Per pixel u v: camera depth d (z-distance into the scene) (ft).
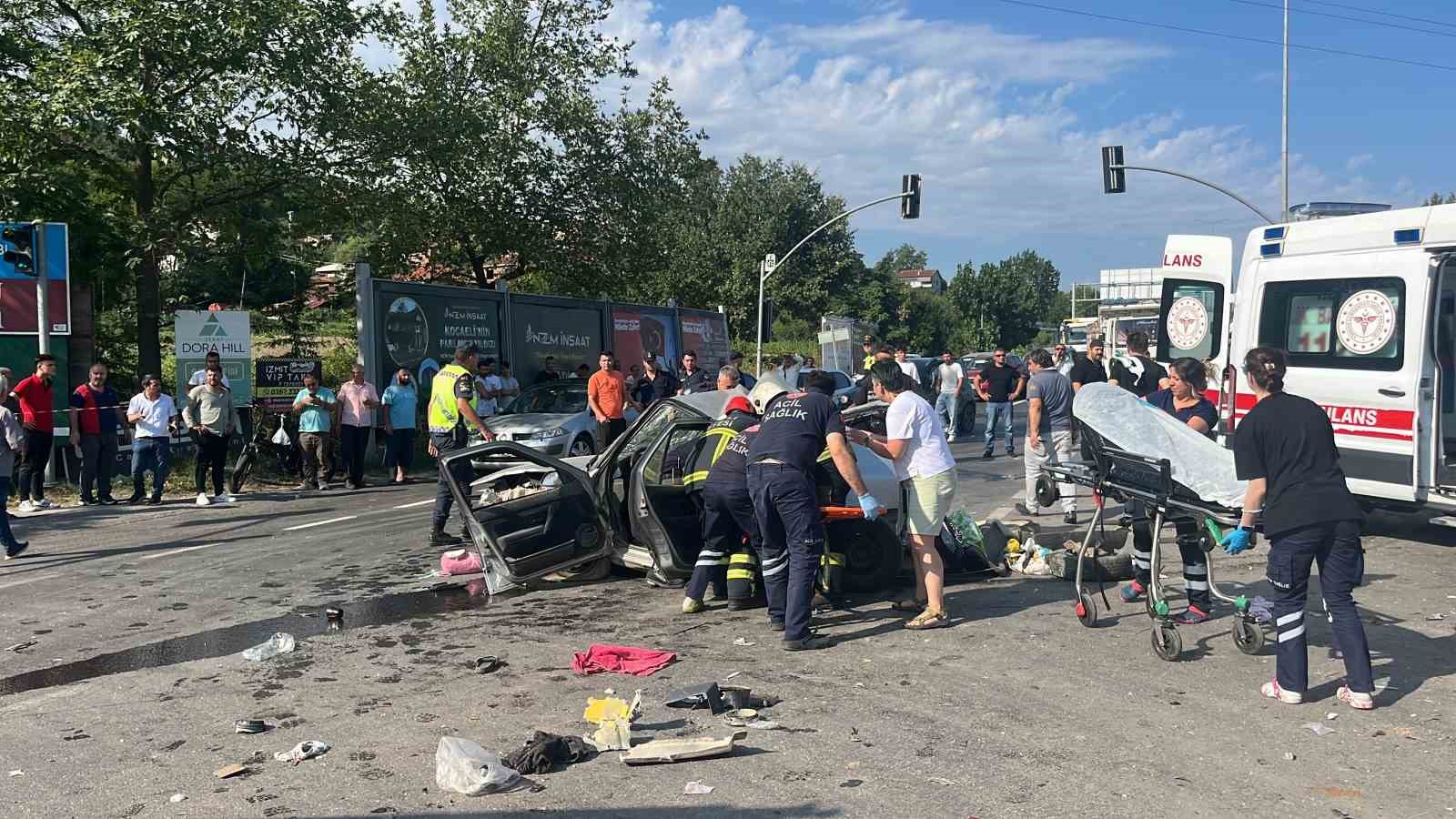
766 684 17.52
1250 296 32.76
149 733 15.64
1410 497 27.94
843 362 111.86
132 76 55.16
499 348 64.54
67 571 28.35
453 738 14.14
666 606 23.36
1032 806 12.66
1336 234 30.25
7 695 17.74
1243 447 16.44
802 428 19.95
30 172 55.47
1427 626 20.30
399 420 49.85
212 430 42.47
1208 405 25.39
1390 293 28.45
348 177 68.23
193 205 63.72
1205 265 42.57
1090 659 18.57
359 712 16.47
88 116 53.88
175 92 57.82
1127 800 12.82
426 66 81.56
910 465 20.86
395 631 21.53
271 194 66.23
